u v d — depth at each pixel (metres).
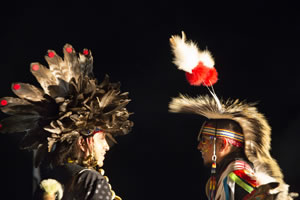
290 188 8.82
